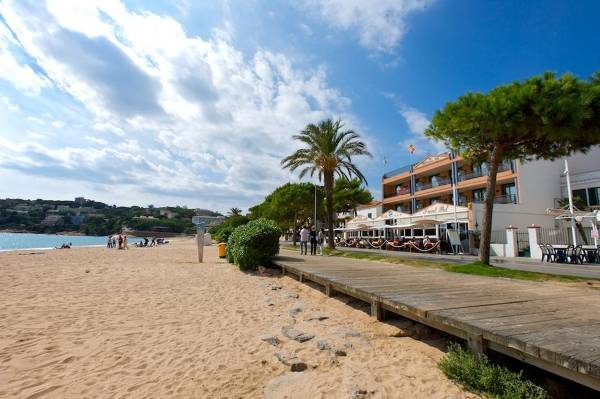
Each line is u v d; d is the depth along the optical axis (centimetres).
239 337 560
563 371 325
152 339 549
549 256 2002
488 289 723
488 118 1034
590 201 2917
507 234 2500
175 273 1405
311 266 1203
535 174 3094
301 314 706
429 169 4222
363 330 595
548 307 536
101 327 611
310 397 359
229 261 1888
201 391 375
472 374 379
